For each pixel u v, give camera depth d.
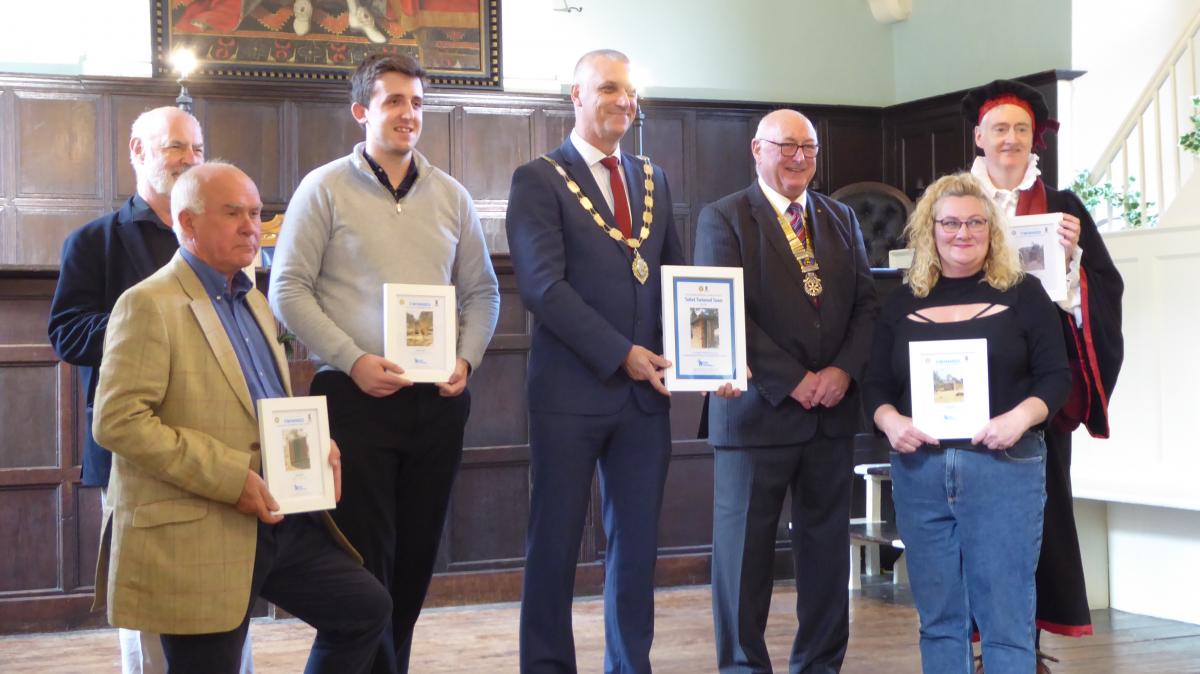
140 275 2.92
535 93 8.95
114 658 3.95
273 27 8.48
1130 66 8.09
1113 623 4.33
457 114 8.83
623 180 3.10
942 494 2.86
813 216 3.24
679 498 4.83
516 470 4.60
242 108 8.42
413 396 2.84
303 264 2.82
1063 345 2.85
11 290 4.20
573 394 2.97
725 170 9.41
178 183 2.35
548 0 9.21
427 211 2.93
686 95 9.55
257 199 2.37
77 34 8.30
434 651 3.99
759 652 3.19
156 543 2.21
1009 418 2.75
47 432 4.25
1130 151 7.66
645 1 9.45
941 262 2.93
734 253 3.18
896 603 4.69
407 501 2.95
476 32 8.85
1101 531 4.61
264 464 2.28
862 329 3.21
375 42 8.66
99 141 8.19
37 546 4.25
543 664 2.99
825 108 9.55
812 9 9.81
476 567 4.56
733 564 3.18
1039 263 3.03
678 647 3.98
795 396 3.10
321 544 2.49
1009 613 2.78
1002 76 8.99
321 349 2.76
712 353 2.98
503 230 8.89
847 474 3.21
